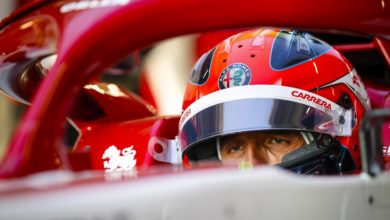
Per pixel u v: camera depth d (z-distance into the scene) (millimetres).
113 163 3244
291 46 2889
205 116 2828
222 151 2871
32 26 2109
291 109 2748
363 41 4309
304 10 2053
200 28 2020
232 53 2885
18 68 2611
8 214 1374
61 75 1928
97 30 1953
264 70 2807
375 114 1982
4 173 1795
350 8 2105
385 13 2162
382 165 2111
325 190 1841
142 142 3248
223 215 1623
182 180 1622
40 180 1681
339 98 2822
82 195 1481
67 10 2043
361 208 1965
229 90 2807
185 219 1568
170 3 1965
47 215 1397
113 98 3434
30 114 1883
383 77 4246
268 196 1699
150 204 1521
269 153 2811
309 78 2803
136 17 1965
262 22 2045
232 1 1989
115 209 1476
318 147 2770
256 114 2754
